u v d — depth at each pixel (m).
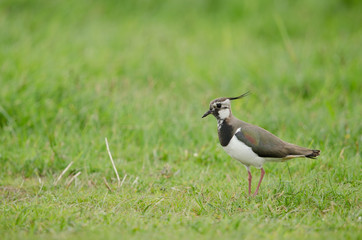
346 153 12.08
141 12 22.89
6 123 13.42
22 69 15.45
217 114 10.16
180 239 7.51
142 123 13.52
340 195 9.55
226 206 9.28
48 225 8.23
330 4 22.80
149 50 18.77
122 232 7.88
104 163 11.93
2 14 21.00
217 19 22.70
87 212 8.91
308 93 15.85
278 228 8.01
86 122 13.57
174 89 16.33
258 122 13.64
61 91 14.55
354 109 14.34
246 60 18.03
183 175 11.48
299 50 18.69
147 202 9.53
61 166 11.82
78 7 22.30
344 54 18.05
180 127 13.41
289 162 11.70
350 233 7.73
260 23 21.80
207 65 18.03
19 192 10.62
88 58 17.36
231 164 11.98
